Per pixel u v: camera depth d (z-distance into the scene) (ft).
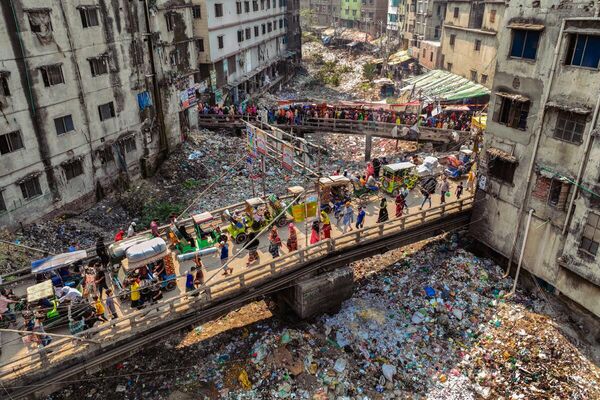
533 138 73.67
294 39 272.10
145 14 118.73
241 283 64.80
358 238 76.07
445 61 198.18
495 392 64.08
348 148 158.71
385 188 95.40
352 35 339.77
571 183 68.39
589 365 66.74
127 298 62.80
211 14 166.30
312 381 64.90
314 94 233.76
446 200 93.15
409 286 82.79
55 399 63.98
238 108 161.89
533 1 69.72
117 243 67.21
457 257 88.12
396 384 65.16
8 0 82.69
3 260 78.89
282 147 76.18
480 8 171.22
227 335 74.59
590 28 61.72
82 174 104.17
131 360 70.18
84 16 99.66
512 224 81.00
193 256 71.15
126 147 117.80
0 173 84.74
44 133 92.79
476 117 122.52
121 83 112.88
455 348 71.20
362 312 76.64
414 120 142.41
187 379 66.64
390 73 240.53
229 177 127.44
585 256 67.82
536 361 67.00
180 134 140.46
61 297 58.13
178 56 137.18
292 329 73.05
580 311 72.02
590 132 63.93
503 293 80.48
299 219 83.41
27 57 87.30
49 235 92.12
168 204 111.86
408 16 260.42
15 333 56.75
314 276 73.82
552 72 68.08
